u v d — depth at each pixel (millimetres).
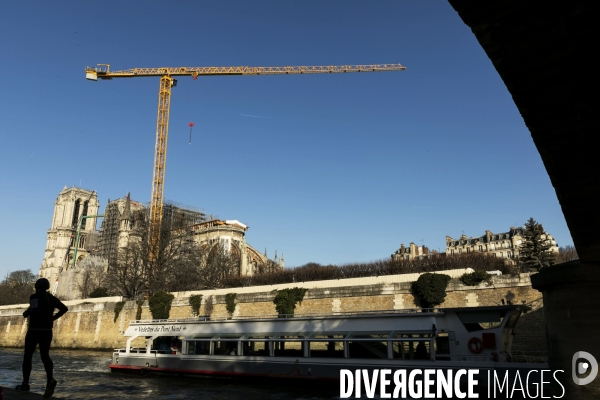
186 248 66562
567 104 8711
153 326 30859
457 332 21172
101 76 93312
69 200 153375
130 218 105750
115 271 60250
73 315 54906
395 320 22547
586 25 7582
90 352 48562
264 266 100625
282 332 25531
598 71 8039
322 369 23375
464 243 130375
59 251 145250
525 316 29375
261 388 23641
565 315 10055
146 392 23109
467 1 7945
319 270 53750
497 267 45031
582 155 9141
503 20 8031
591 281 9773
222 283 61969
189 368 27812
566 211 9953
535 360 19688
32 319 8289
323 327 24516
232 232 100812
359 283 37938
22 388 8039
